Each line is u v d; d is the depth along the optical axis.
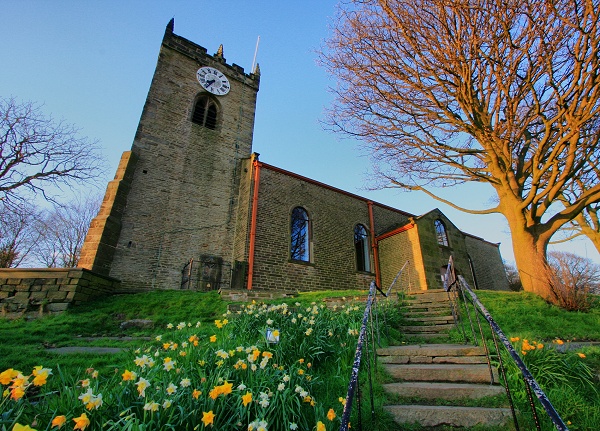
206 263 13.65
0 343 6.02
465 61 8.36
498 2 7.02
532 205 10.04
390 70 9.45
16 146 16.97
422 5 7.99
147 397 2.77
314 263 15.05
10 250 24.83
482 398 3.62
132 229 12.73
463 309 7.94
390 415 3.39
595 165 10.00
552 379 3.89
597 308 8.10
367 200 19.08
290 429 2.71
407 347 5.23
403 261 16.17
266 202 14.87
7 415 2.31
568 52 7.62
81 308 8.61
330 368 4.46
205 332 6.39
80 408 2.57
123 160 13.62
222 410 2.74
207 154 16.25
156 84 16.22
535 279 9.36
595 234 14.52
